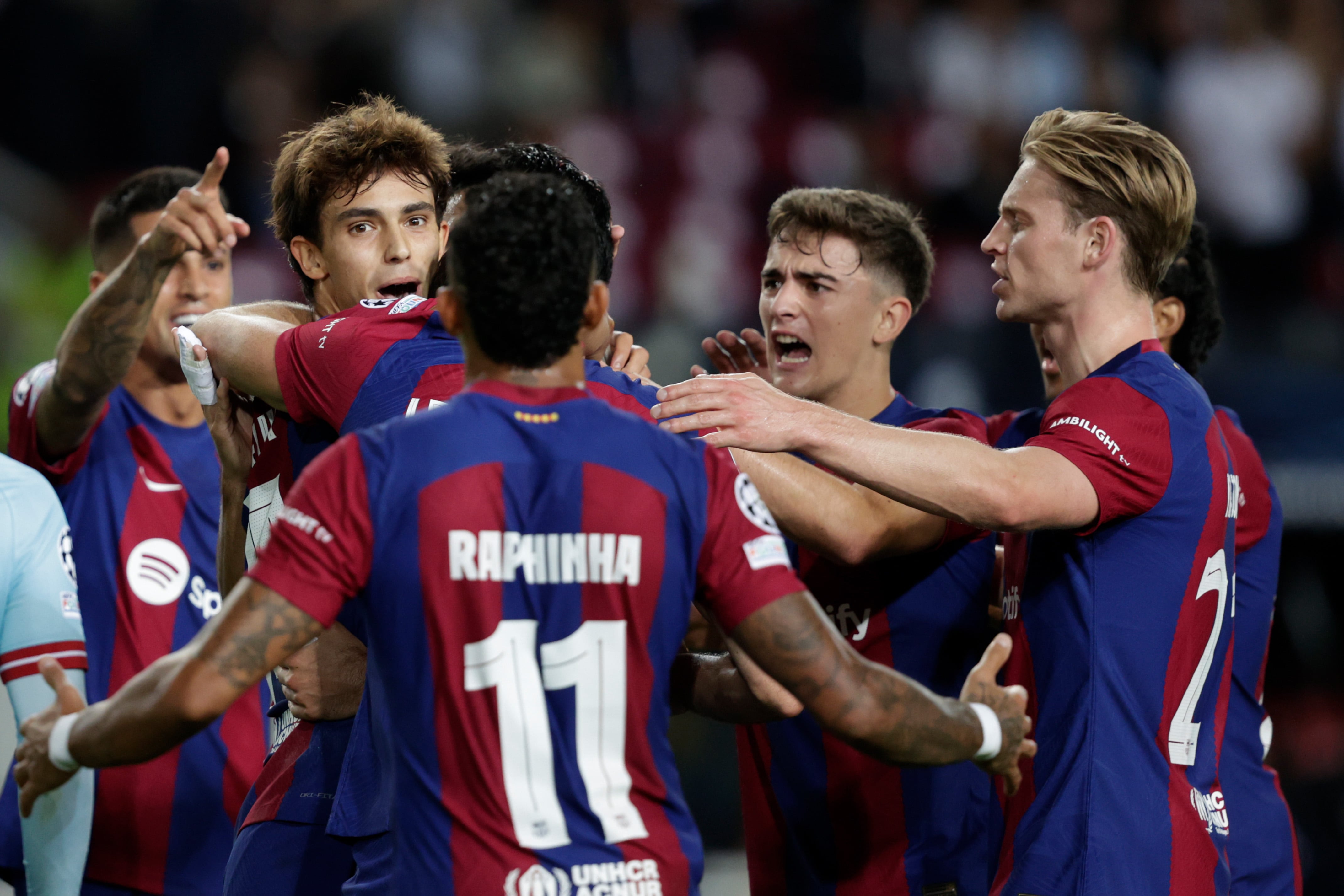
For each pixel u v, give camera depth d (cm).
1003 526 1051
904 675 1235
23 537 1148
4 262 3097
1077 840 1067
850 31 3859
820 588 1262
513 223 851
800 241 1334
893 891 1229
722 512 866
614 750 845
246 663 812
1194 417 1131
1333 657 2530
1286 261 3441
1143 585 1098
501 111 3631
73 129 3522
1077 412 1102
